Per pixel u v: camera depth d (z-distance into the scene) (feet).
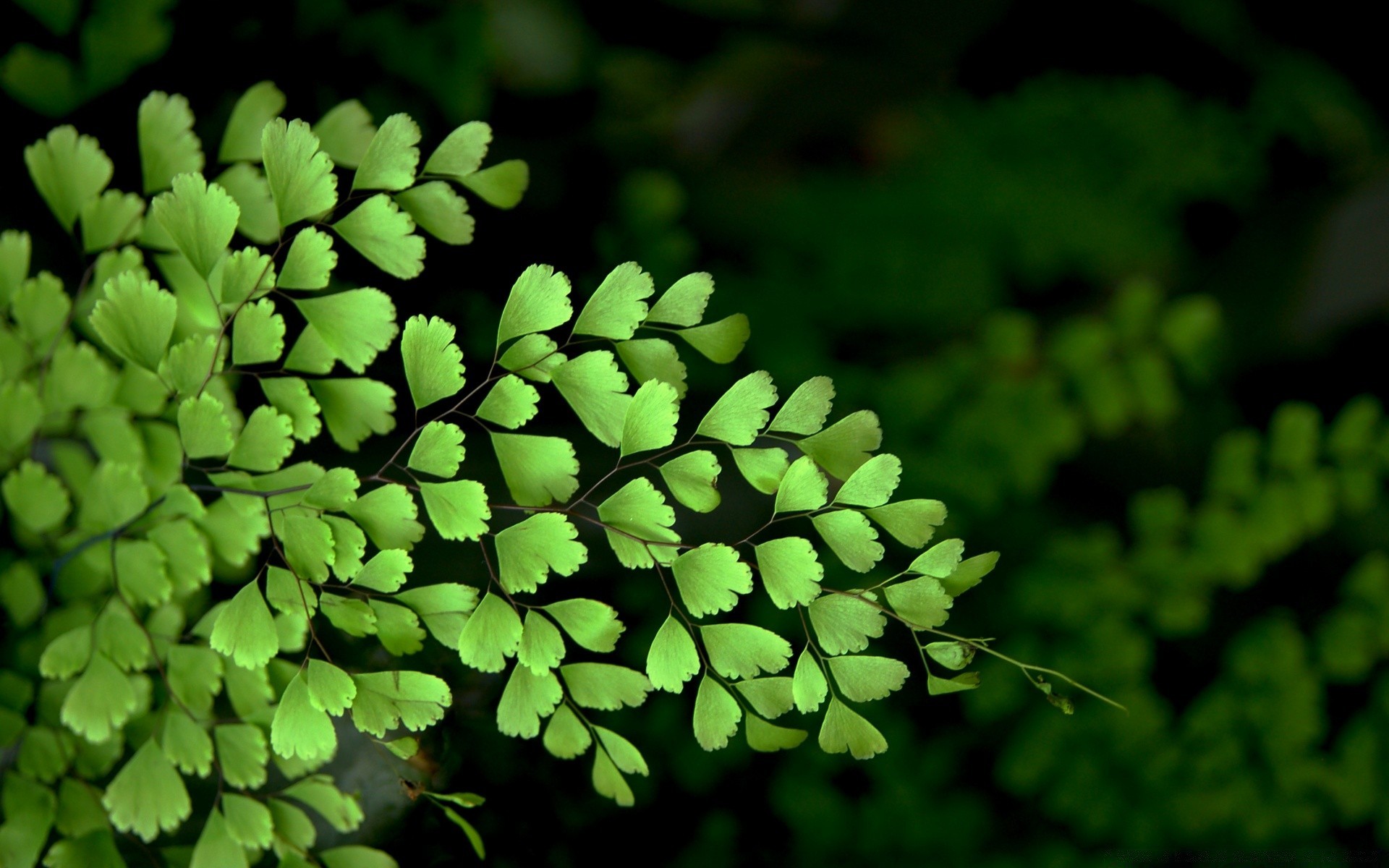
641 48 4.01
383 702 2.51
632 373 2.52
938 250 4.02
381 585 2.50
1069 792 3.46
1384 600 3.76
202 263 2.50
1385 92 4.76
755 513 2.93
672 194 3.33
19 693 2.66
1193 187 4.31
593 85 3.76
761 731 2.52
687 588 2.49
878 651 3.48
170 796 2.59
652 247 3.28
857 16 4.36
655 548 2.50
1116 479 4.19
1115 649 3.62
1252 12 4.81
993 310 4.08
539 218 3.24
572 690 2.53
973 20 4.45
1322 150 4.72
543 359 2.50
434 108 2.92
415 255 2.50
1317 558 4.11
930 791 3.25
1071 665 3.61
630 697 2.53
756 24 4.22
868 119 4.25
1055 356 3.79
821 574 2.49
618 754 2.53
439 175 2.52
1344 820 3.65
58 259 2.77
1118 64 4.75
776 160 4.13
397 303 2.84
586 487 2.88
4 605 2.67
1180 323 3.74
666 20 4.05
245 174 2.63
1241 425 4.37
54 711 2.66
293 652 2.65
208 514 2.62
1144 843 3.47
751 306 3.76
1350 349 4.42
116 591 2.62
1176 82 4.79
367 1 2.89
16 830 2.63
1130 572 3.73
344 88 2.89
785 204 4.03
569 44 3.67
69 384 2.64
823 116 4.18
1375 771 3.69
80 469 2.71
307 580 2.51
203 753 2.59
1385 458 3.74
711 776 2.93
